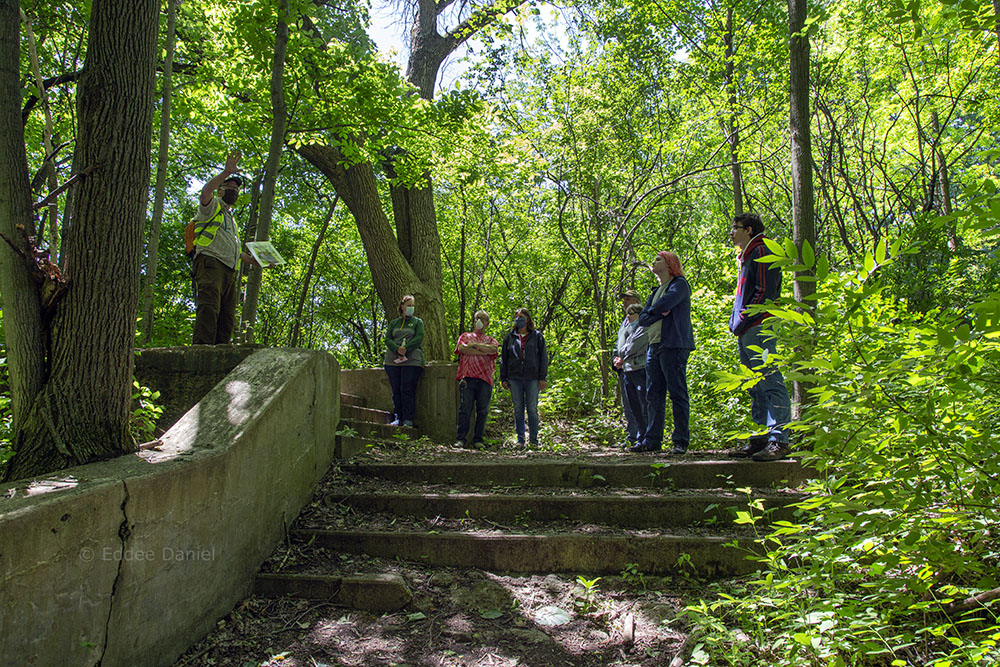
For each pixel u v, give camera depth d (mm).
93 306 3037
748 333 4363
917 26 3721
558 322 19672
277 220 19188
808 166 5082
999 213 1799
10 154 2996
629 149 12555
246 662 2865
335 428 4883
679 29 10789
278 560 3635
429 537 3744
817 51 11453
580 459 4750
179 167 15930
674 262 5172
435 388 8414
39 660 2170
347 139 8297
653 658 2801
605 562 3562
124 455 3021
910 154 13562
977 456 2135
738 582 3297
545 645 2961
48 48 7934
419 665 2840
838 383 2287
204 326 5324
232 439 3330
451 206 16406
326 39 10031
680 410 5066
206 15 7977
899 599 2375
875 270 2248
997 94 10477
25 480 2523
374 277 11305
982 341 1973
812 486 2760
